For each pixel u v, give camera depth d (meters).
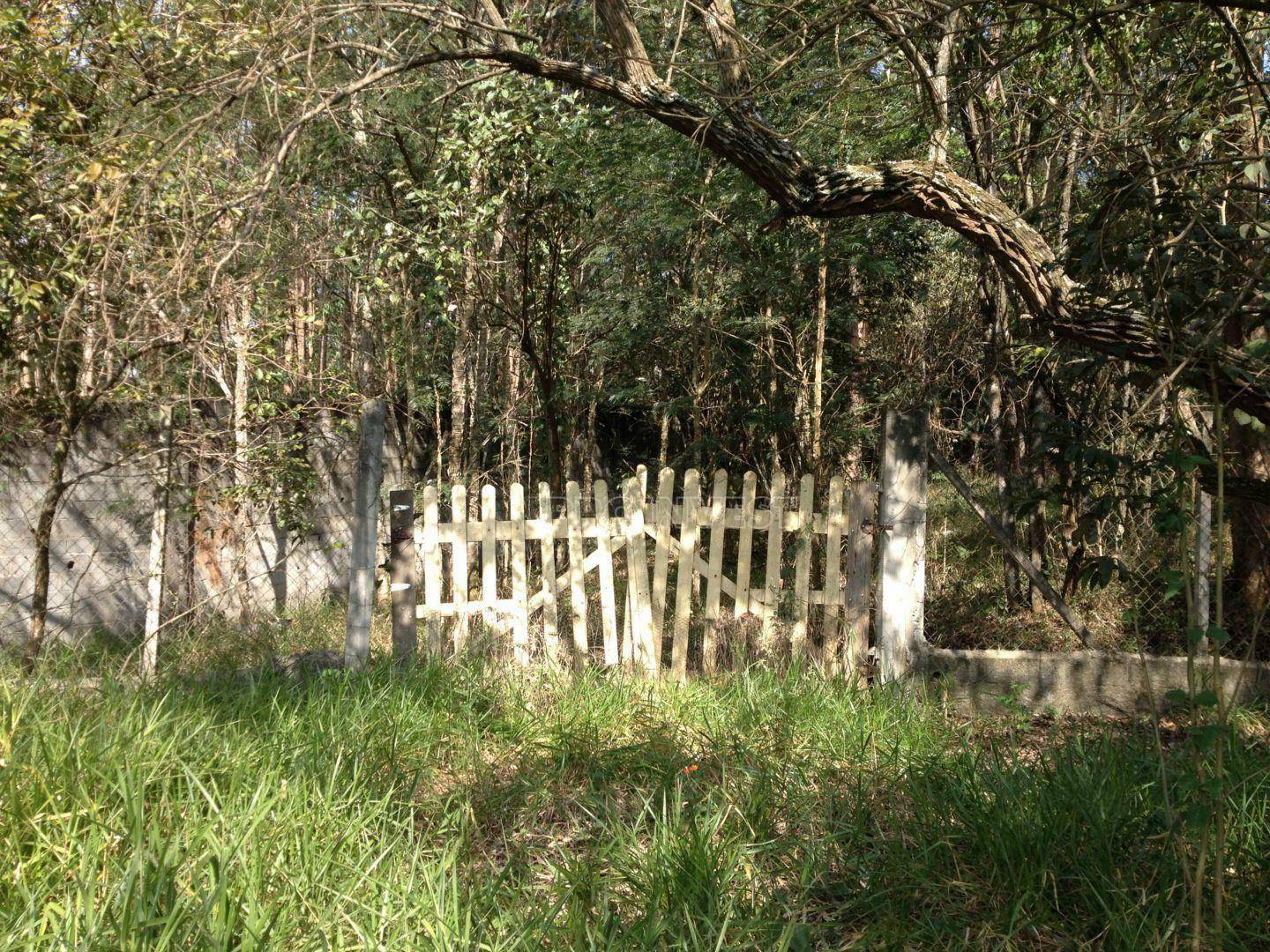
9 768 3.31
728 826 3.83
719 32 5.66
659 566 6.50
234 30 5.59
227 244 5.21
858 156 8.05
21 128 5.18
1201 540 6.12
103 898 2.81
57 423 6.54
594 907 3.18
